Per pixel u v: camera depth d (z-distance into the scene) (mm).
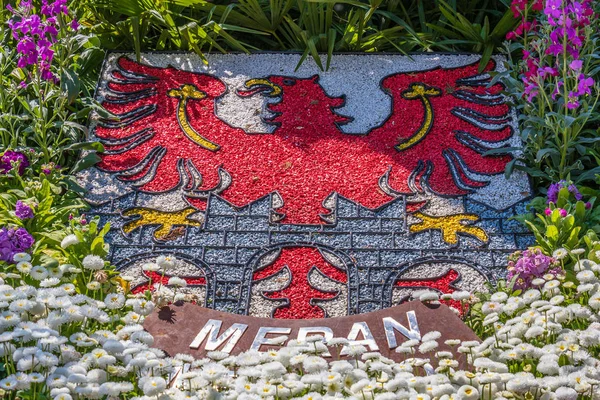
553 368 4227
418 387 4117
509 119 7219
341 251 6008
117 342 4238
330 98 7488
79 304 4852
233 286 5742
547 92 7242
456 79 7695
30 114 6805
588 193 6281
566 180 6336
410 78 7715
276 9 8062
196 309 5223
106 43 8062
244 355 4406
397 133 7105
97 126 7148
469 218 6297
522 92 6859
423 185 6582
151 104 7379
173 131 7102
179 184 6578
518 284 5281
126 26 7992
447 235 6148
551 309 4598
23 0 7000
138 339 4438
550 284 4930
